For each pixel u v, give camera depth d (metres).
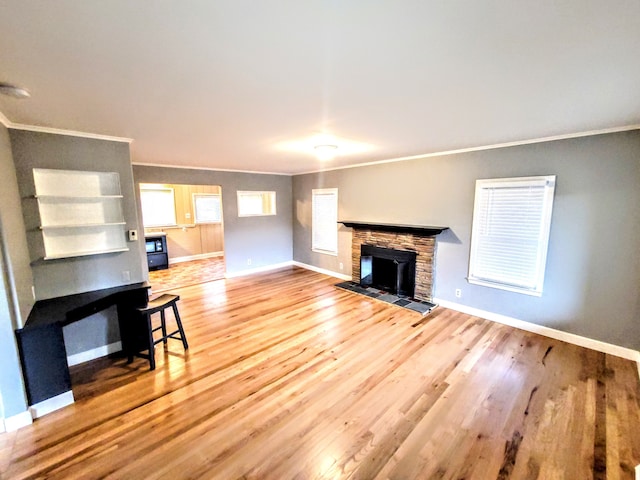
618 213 2.94
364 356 3.07
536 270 3.49
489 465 1.81
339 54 1.42
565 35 1.24
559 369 2.81
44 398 2.24
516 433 2.05
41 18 1.08
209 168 5.94
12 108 2.10
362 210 5.57
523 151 3.47
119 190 3.12
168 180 5.45
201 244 8.48
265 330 3.71
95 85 1.75
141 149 3.86
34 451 1.91
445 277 4.43
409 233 4.75
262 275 6.54
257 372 2.80
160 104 2.10
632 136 2.80
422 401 2.38
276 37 1.26
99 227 3.02
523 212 3.53
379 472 1.76
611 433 2.04
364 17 1.12
